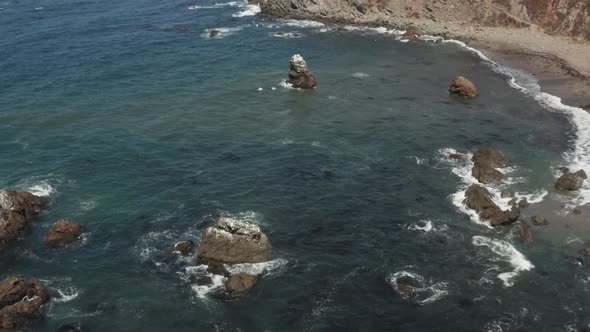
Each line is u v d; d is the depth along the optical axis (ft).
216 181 180.34
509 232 153.99
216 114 231.71
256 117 229.45
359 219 160.56
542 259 143.54
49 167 188.55
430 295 131.64
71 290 135.03
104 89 256.93
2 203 154.61
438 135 211.00
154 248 148.77
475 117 226.79
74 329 123.65
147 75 276.00
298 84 260.01
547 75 271.90
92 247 150.10
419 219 160.25
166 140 207.92
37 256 147.43
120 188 176.45
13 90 253.65
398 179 181.06
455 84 248.73
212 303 130.41
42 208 166.71
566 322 123.24
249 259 141.90
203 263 142.61
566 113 229.25
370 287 134.41
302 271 139.85
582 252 145.38
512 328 122.01
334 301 130.52
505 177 181.37
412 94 252.83
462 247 148.25
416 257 144.56
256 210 164.66
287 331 122.42
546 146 201.77
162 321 125.80
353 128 218.18
